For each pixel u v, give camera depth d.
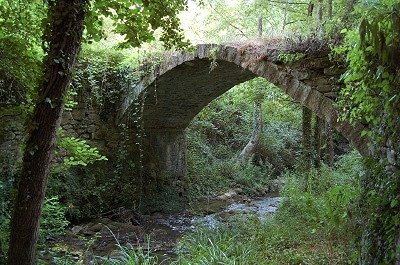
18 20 4.09
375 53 2.51
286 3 6.96
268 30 7.29
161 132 10.23
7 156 6.24
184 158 10.73
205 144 13.00
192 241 6.18
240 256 5.11
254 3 7.30
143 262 5.26
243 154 12.86
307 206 6.51
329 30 4.55
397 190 2.56
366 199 3.11
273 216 7.06
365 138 4.17
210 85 8.64
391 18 2.27
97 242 6.97
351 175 7.09
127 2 3.71
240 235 6.31
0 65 4.40
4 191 5.62
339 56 4.48
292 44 5.07
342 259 4.64
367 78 2.74
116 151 9.22
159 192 9.87
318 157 8.63
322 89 4.77
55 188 7.58
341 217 3.59
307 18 6.20
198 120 12.99
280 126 14.73
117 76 8.99
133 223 8.49
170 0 3.82
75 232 7.26
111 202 8.85
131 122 9.42
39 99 3.01
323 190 7.25
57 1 2.97
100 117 9.03
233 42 6.31
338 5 4.93
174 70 7.64
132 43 4.04
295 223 6.20
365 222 3.07
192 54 6.97
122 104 8.98
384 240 2.70
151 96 8.72
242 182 11.90
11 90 5.32
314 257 4.91
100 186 8.62
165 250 6.65
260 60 5.58
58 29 2.98
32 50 4.33
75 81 8.22
